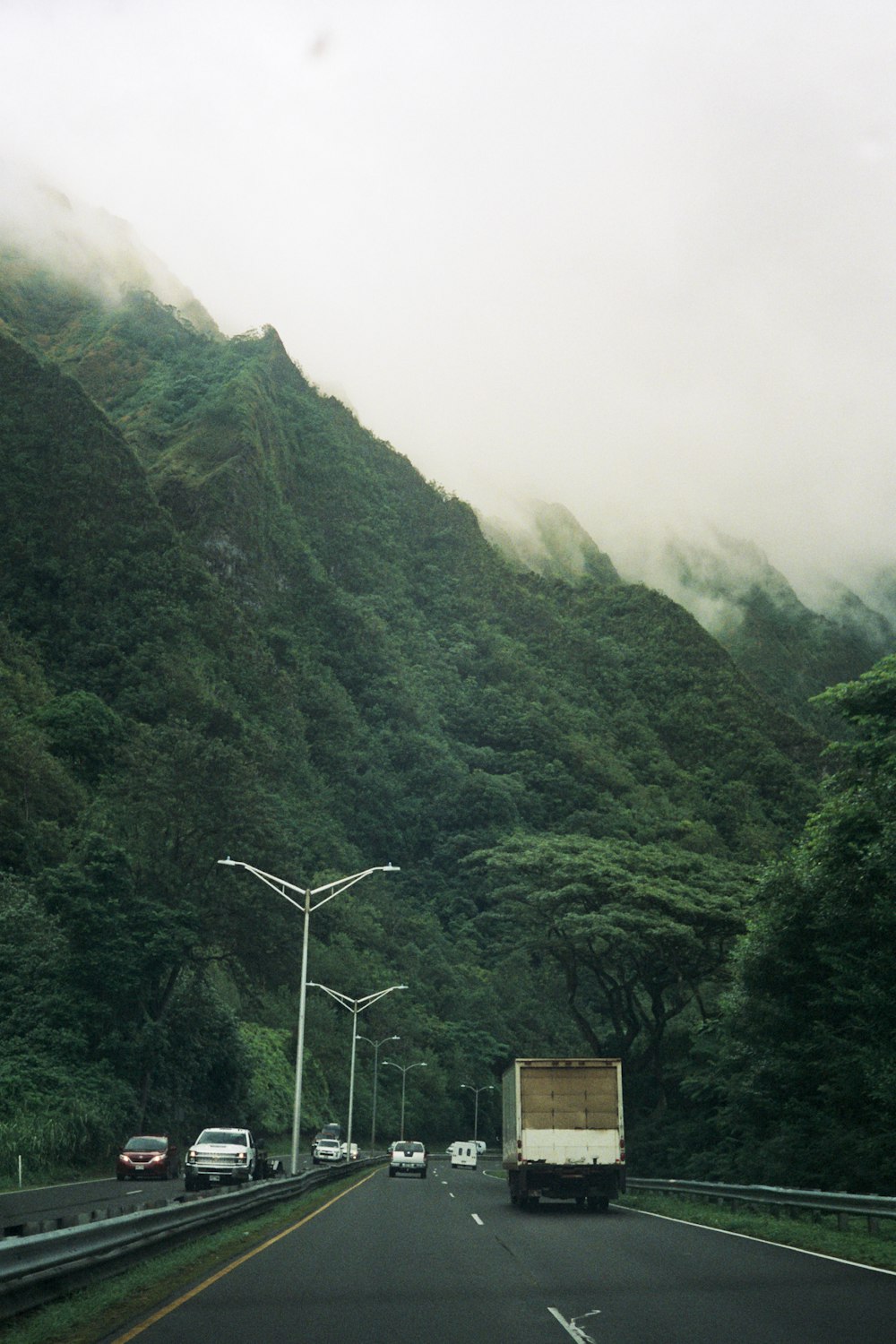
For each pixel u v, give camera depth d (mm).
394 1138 122750
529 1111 31859
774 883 36219
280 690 188125
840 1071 30922
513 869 62156
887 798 31594
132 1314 12383
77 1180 44469
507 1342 10766
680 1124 54188
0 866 88000
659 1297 13820
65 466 182125
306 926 39719
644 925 55938
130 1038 61125
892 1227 23672
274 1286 14812
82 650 162000
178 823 67438
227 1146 36719
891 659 35250
